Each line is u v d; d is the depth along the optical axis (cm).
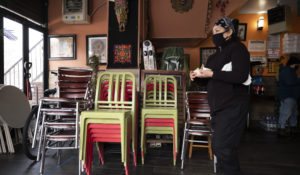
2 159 282
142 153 272
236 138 153
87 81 278
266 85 582
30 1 481
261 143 393
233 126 152
